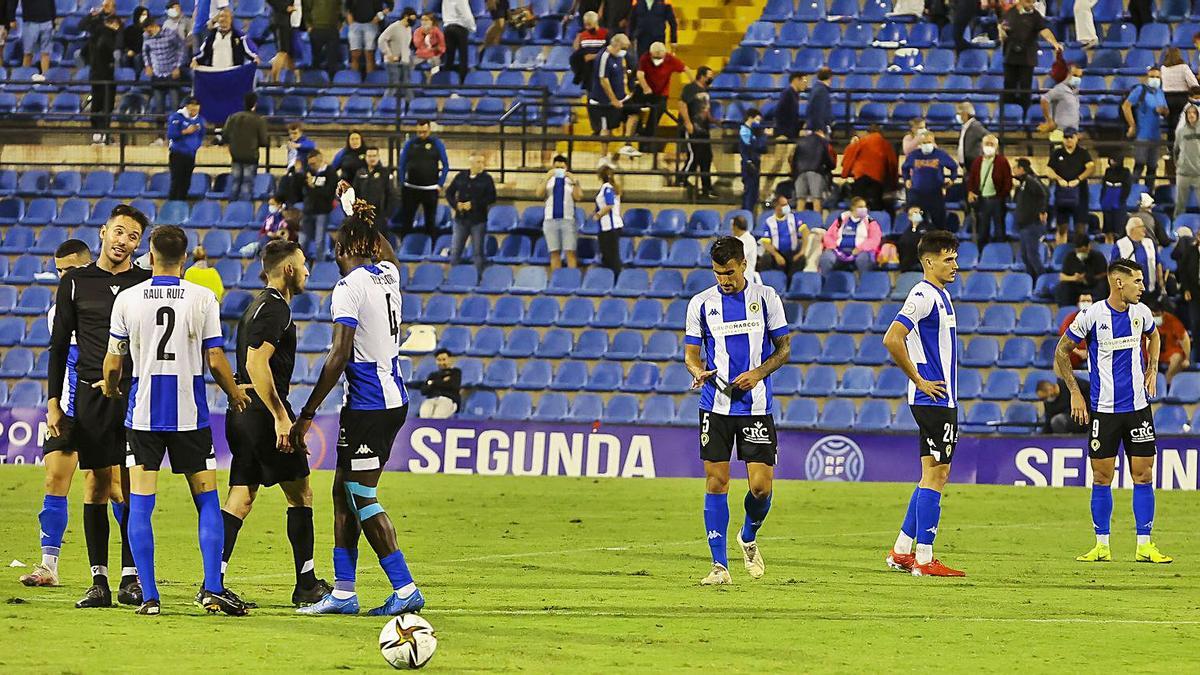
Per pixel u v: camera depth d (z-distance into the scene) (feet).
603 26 163.73
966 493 109.70
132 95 167.12
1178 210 142.41
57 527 59.21
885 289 136.77
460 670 41.83
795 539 83.41
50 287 146.92
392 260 51.78
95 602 52.70
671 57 154.20
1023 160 139.64
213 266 146.51
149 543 50.80
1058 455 115.24
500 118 156.87
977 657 45.27
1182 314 131.54
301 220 145.18
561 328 138.82
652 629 49.70
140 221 55.21
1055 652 46.39
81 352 53.62
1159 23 170.40
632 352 135.33
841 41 171.32
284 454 53.67
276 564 68.13
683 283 141.49
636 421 128.77
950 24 170.60
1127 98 150.30
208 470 51.34
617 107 150.51
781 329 63.36
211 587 51.29
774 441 63.52
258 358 51.55
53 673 40.19
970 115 143.02
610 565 70.18
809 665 43.39
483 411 131.85
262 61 174.70
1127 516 98.22
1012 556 76.33
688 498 104.99
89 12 182.09
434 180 145.89
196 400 50.75
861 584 63.52
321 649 44.73
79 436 53.06
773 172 154.51
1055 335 132.26
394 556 51.62
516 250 147.74
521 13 173.27
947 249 66.80
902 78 166.81
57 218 154.40
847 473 118.11
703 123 150.51
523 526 88.02
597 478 117.91
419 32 165.58
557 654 44.60
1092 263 132.26
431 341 136.67
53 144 165.27
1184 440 113.50
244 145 152.97
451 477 116.98
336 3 167.43
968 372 130.62
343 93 169.17
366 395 50.62
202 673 40.57
